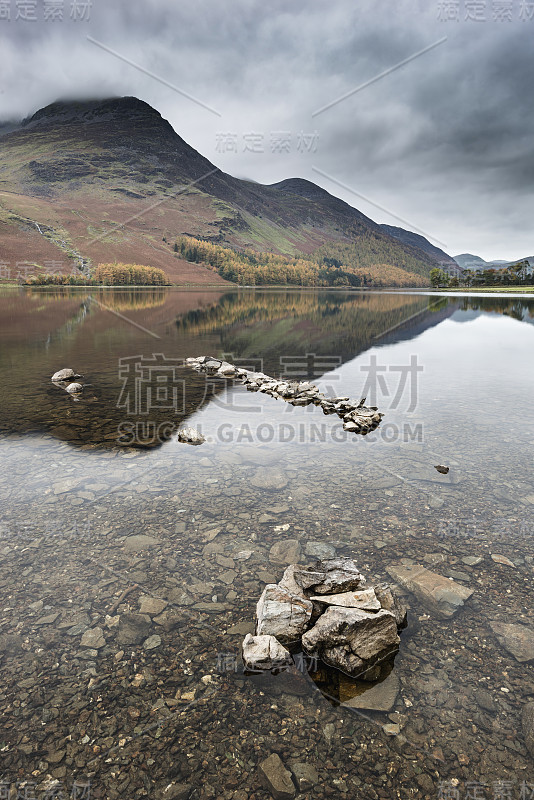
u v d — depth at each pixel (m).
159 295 84.25
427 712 3.24
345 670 3.54
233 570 4.78
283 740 3.05
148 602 4.30
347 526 5.65
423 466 7.56
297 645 3.83
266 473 7.29
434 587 4.41
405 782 2.78
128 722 3.16
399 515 5.91
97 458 7.96
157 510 6.07
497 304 55.53
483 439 8.93
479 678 3.49
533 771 2.84
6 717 3.18
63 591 4.45
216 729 3.12
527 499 6.33
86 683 3.45
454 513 5.96
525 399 12.23
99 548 5.18
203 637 3.90
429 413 10.91
